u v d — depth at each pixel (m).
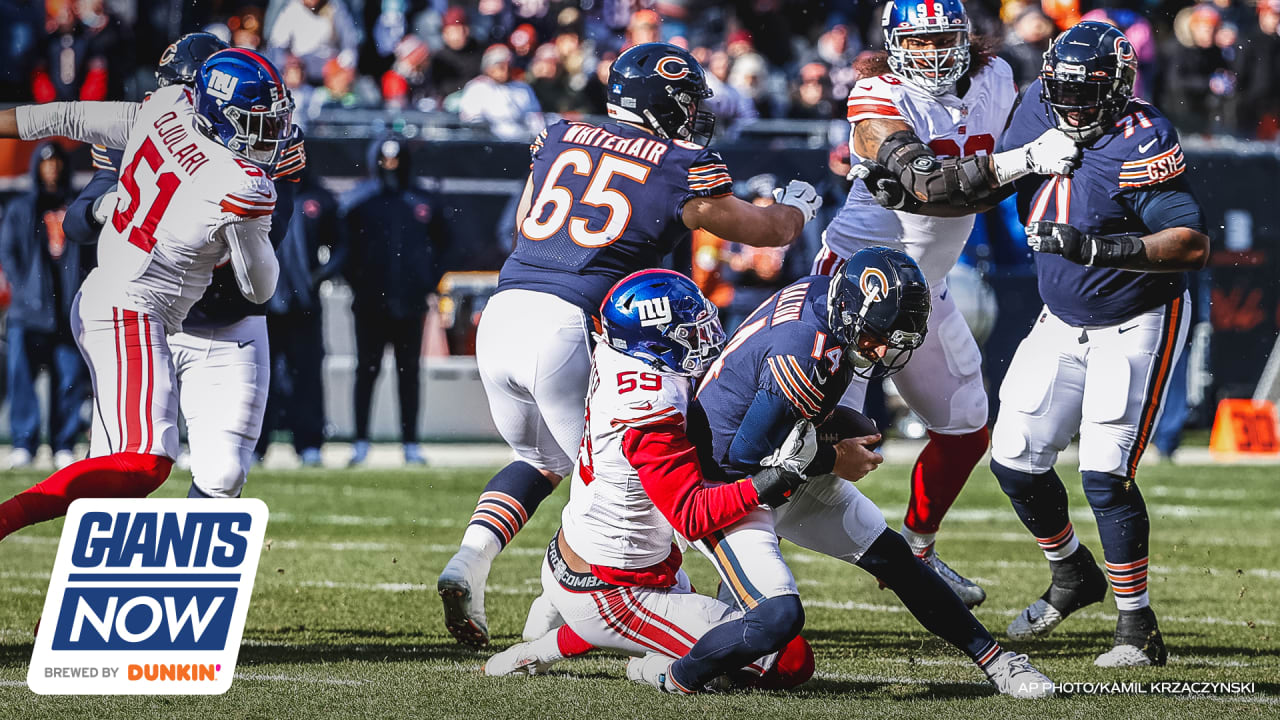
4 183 37.03
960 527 29.23
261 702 14.09
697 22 54.03
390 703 14.07
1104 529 17.28
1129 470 17.30
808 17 54.94
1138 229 17.14
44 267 34.06
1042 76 16.89
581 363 16.64
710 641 14.33
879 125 18.20
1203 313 41.62
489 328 17.03
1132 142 16.81
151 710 13.75
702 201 16.72
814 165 40.00
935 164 17.47
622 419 14.06
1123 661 16.92
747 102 46.97
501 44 48.81
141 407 16.31
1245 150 41.44
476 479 34.38
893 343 14.15
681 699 14.41
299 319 35.62
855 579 23.48
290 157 17.94
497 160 39.16
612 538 14.55
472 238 39.41
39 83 44.69
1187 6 52.06
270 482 33.56
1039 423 18.02
